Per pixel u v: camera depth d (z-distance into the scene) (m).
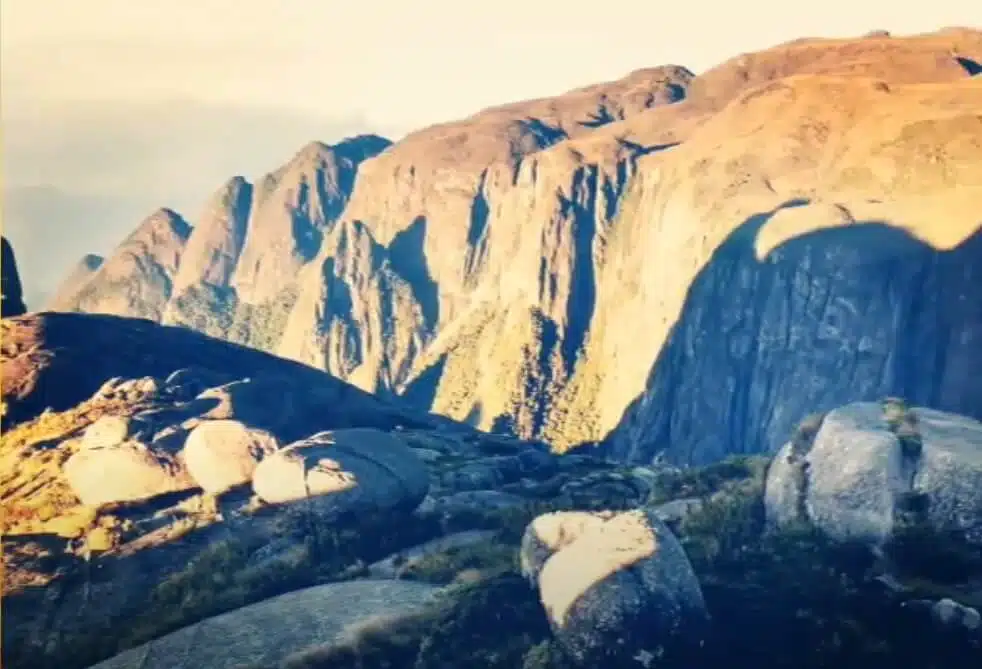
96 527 87.06
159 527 86.50
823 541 62.38
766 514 66.12
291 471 84.75
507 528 79.25
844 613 57.91
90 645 73.25
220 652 65.31
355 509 83.25
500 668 58.09
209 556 80.69
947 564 59.72
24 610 78.75
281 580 75.38
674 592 57.47
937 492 61.03
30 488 94.00
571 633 57.56
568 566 59.41
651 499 79.31
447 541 79.69
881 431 63.78
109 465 91.81
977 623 56.31
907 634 56.72
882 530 61.00
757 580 60.91
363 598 68.19
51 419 105.94
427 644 60.84
